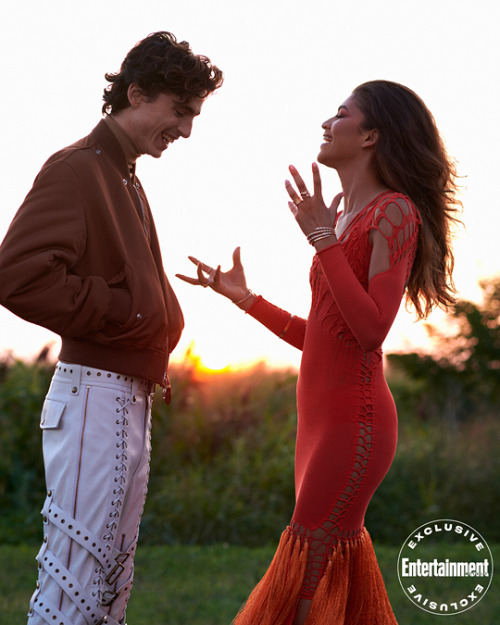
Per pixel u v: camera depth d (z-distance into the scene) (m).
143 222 2.72
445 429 8.18
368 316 2.42
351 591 2.59
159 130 2.65
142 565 5.21
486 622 3.99
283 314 3.20
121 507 2.54
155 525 6.24
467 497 6.96
